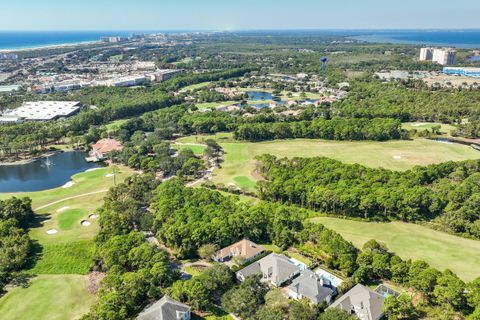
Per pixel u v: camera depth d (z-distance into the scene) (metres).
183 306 86.62
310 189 142.75
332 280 101.50
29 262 110.38
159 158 190.50
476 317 80.75
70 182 175.75
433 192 137.62
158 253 104.44
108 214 125.00
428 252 113.00
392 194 133.88
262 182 154.25
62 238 123.00
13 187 171.12
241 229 120.94
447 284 87.75
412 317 87.06
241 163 194.12
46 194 162.00
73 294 97.50
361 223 131.38
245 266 105.69
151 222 125.19
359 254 103.81
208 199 135.38
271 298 87.88
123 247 106.88
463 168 162.38
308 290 92.69
